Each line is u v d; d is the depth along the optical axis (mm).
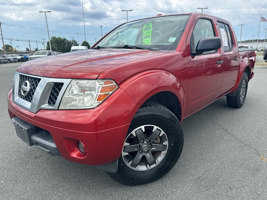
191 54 2410
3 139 3062
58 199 1890
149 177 2021
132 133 1833
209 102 3117
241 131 3238
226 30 3551
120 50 2475
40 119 1687
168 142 2039
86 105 1592
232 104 4223
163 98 2195
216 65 2891
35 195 1938
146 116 1812
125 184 1977
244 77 4133
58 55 2371
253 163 2361
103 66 1706
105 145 1612
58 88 1694
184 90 2312
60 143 1660
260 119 3730
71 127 1562
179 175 2176
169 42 2439
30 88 1889
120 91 1646
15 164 2434
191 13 2752
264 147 2729
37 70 1867
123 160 1861
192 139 2988
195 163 2381
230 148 2713
